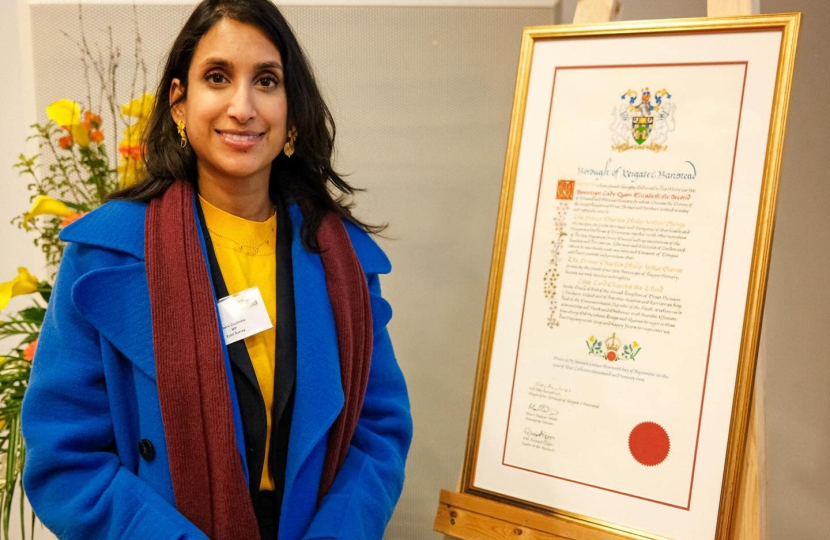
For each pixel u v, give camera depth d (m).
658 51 1.32
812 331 2.13
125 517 1.07
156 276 1.12
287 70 1.22
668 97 1.31
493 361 1.40
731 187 1.25
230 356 1.17
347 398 1.26
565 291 1.36
